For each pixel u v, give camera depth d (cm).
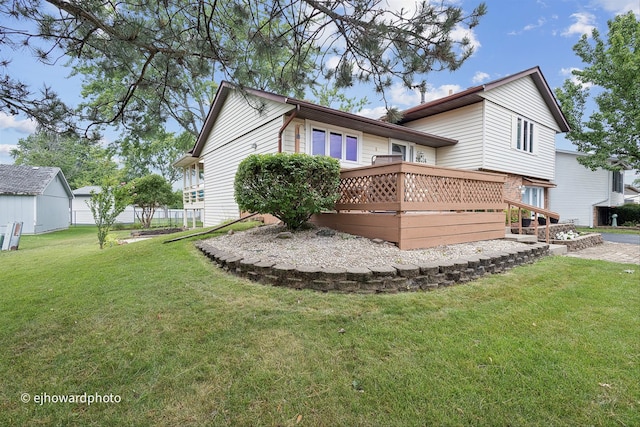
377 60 338
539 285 378
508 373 196
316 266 363
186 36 337
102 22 296
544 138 1277
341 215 562
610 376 193
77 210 2503
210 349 228
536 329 257
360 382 190
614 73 1398
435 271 359
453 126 1098
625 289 366
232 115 1031
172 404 176
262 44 345
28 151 2997
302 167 488
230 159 1055
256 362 211
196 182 1406
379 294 329
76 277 433
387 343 231
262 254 427
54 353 231
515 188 1138
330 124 827
